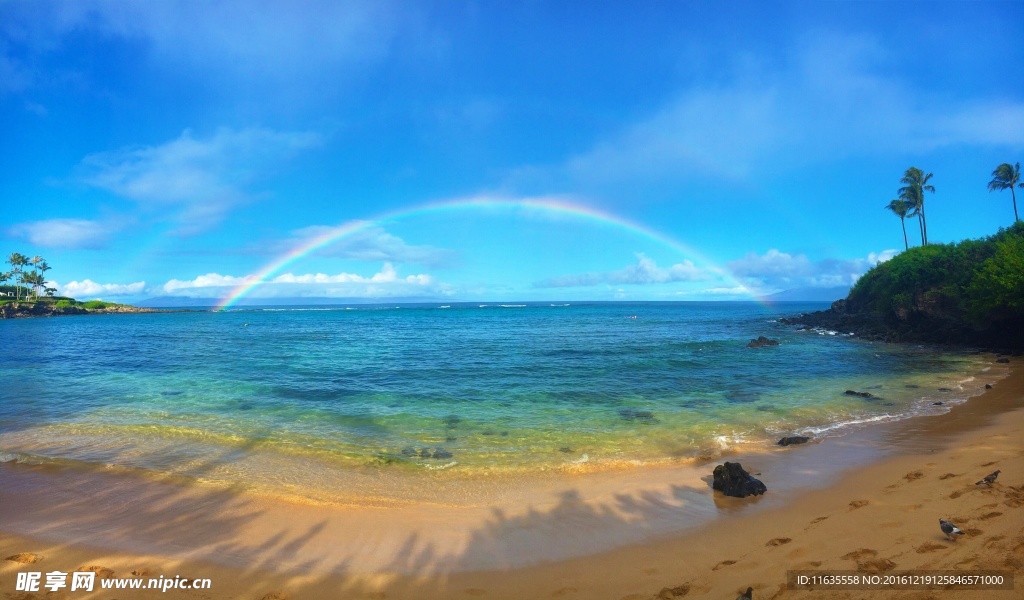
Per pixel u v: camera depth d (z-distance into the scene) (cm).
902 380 2506
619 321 9219
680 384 2491
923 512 849
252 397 2219
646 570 749
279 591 716
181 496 1094
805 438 1445
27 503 1060
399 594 708
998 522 764
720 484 1077
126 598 695
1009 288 3353
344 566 792
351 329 7481
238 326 8706
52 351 4362
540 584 725
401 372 2936
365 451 1424
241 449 1449
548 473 1231
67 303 15462
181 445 1488
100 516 995
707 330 6525
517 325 8094
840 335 5456
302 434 1608
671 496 1056
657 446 1452
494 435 1595
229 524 955
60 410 1964
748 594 621
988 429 1471
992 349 3684
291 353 4028
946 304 4256
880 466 1187
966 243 4891
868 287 6512
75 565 793
